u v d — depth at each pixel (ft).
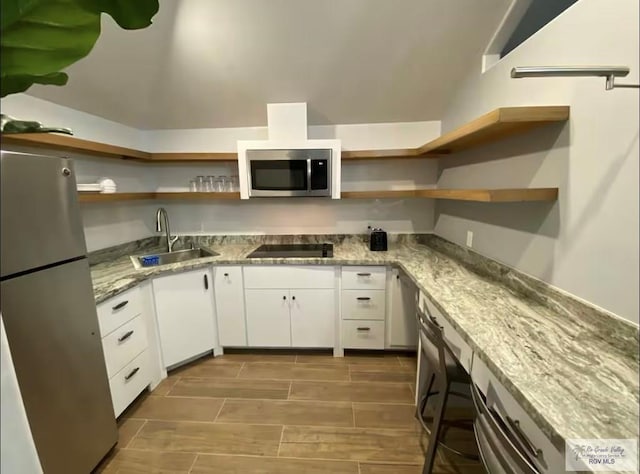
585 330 3.53
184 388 6.73
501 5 5.12
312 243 9.18
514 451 2.29
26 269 3.63
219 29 5.50
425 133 8.46
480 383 3.50
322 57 6.16
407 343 7.73
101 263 7.30
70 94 6.31
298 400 6.30
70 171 4.17
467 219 6.72
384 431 5.49
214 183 8.64
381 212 9.04
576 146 3.66
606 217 3.27
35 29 1.80
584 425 2.21
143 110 7.64
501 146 5.29
